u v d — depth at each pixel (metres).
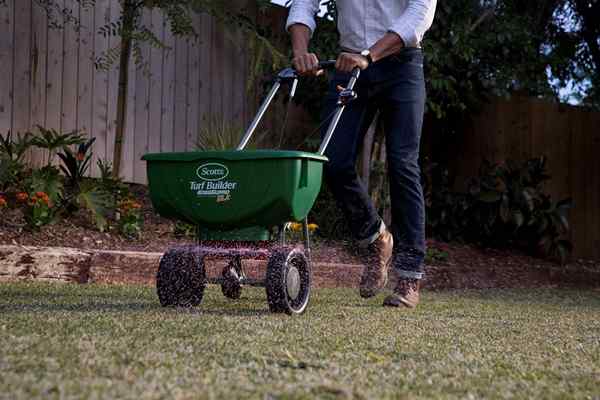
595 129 8.86
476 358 2.13
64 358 1.79
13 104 6.13
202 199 2.97
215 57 7.19
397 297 3.66
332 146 3.63
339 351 2.11
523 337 2.68
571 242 8.65
